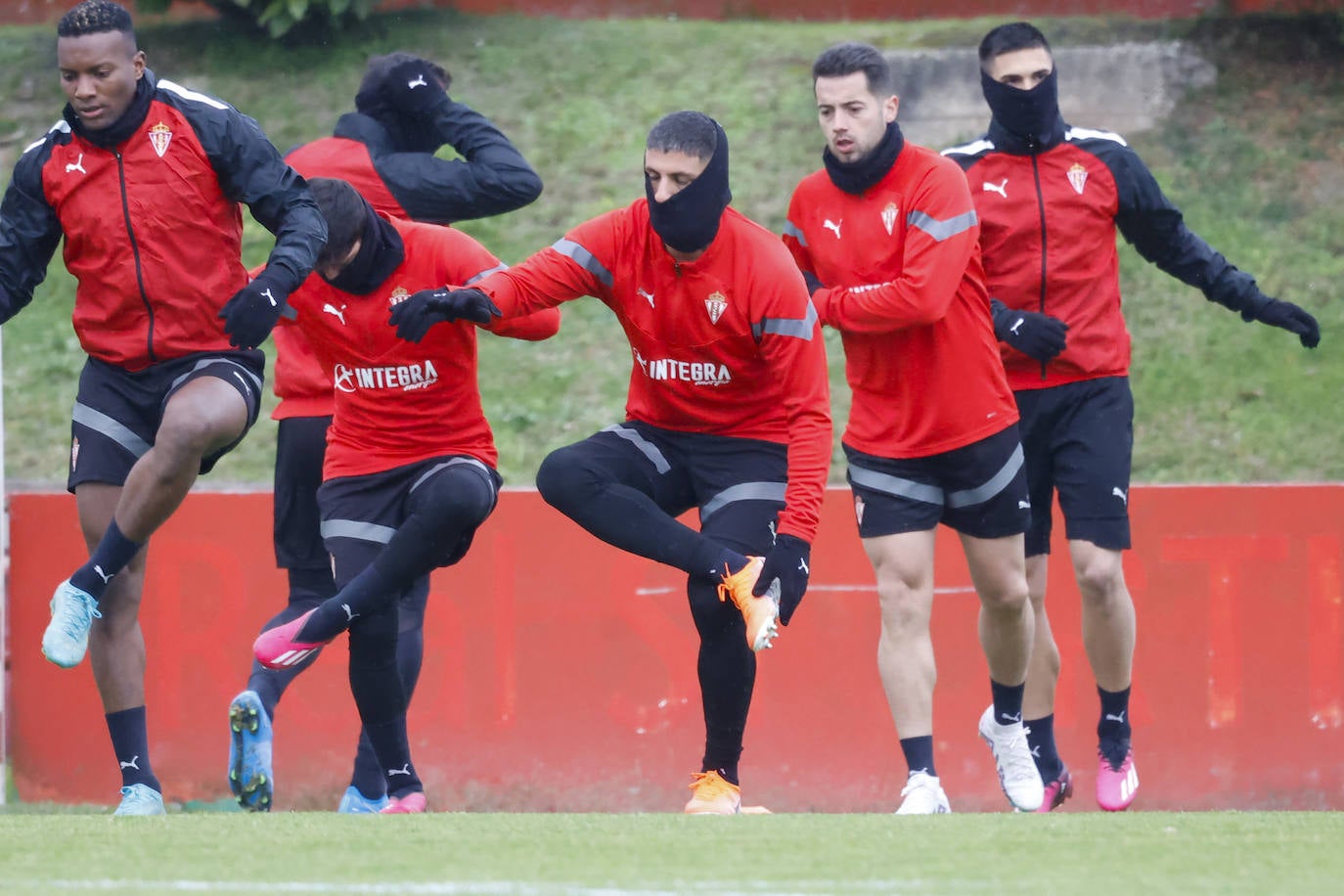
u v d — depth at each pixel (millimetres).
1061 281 19719
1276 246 39375
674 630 24688
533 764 24703
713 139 15508
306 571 20859
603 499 16219
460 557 17891
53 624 16562
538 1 48656
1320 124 42469
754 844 11984
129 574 17938
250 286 15734
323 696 25016
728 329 16031
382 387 17656
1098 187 19781
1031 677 21422
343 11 45500
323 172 21125
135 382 17359
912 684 18547
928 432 18344
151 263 16812
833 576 24750
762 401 16750
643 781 24609
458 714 24844
